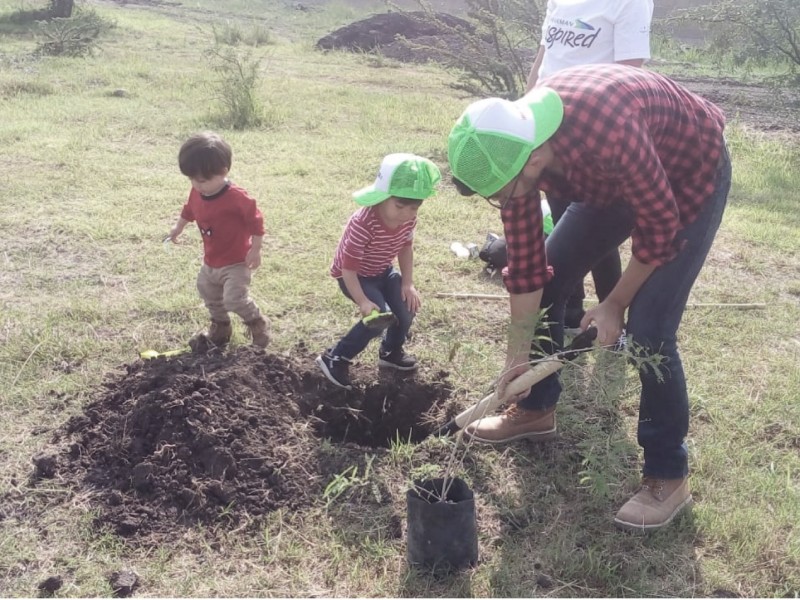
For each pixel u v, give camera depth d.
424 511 3.05
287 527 3.33
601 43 4.16
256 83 12.64
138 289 5.38
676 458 3.38
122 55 15.39
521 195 2.95
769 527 3.43
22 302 5.14
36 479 3.52
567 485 3.65
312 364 4.31
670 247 2.99
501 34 10.75
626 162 2.75
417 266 5.96
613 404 3.79
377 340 4.75
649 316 3.21
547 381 3.77
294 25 23.83
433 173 3.86
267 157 8.66
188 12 24.67
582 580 3.15
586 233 3.52
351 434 4.22
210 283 4.36
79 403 4.06
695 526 3.42
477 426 3.67
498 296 5.47
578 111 2.77
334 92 12.55
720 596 3.12
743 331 5.21
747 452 3.96
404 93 13.17
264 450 3.59
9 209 6.69
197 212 4.23
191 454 3.53
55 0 19.44
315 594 3.04
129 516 3.32
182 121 10.08
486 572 3.15
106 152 8.53
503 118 2.73
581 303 5.02
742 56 12.82
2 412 3.99
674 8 21.97
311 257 5.99
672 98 2.99
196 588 3.04
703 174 3.09
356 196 3.86
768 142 10.28
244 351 4.19
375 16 19.00
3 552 3.15
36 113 10.11
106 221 6.48
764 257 6.52
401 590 3.06
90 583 3.03
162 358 4.26
